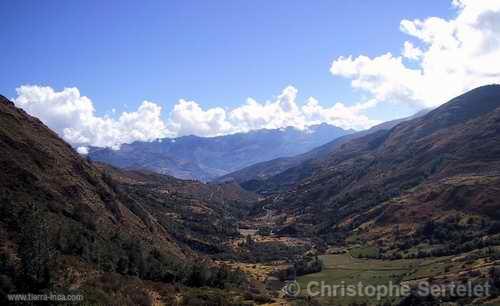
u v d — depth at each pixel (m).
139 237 122.56
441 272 162.12
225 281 103.81
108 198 125.56
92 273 72.75
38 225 69.88
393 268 190.62
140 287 77.12
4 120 114.38
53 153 119.69
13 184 91.50
